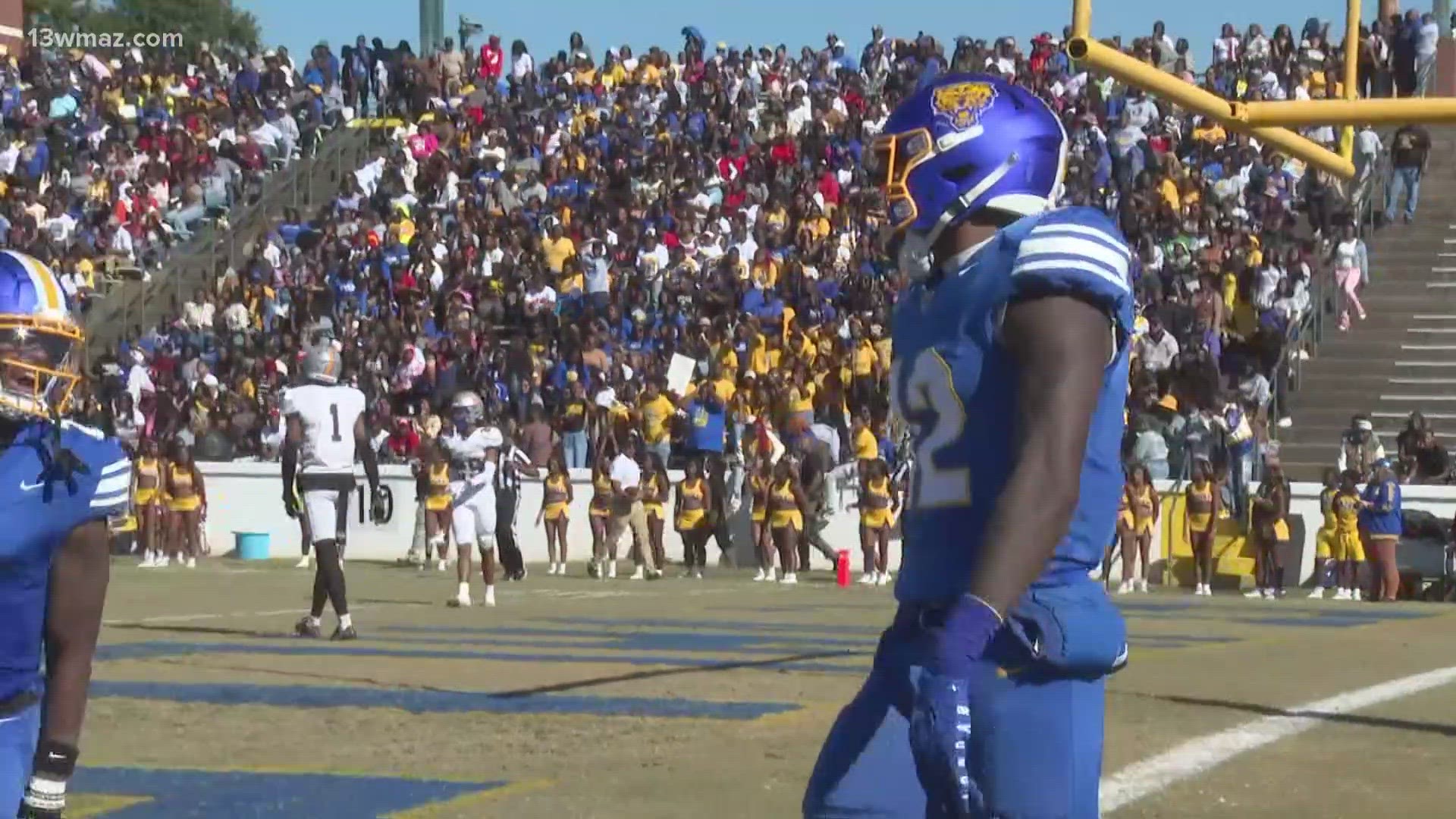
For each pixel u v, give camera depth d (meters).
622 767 7.41
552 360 26.55
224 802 6.75
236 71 37.41
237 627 13.73
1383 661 11.24
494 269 28.27
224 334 28.39
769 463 22.44
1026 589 3.04
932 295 3.30
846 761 3.23
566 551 24.25
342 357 26.23
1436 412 24.28
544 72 36.59
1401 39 27.39
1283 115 9.12
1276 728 8.34
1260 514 20.67
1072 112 29.19
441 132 33.94
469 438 16.28
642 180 31.64
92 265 29.70
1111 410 3.19
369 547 24.92
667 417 24.80
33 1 63.31
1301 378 25.09
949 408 3.23
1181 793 6.85
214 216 32.19
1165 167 27.47
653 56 36.38
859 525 23.06
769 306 26.73
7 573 3.73
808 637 13.24
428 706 9.12
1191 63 30.09
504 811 6.57
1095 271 3.07
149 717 8.80
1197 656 11.48
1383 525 19.81
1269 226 26.88
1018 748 3.15
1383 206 28.14
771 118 32.75
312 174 33.31
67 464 3.75
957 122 3.27
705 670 10.63
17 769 3.78
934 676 3.14
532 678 10.25
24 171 32.31
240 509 25.39
